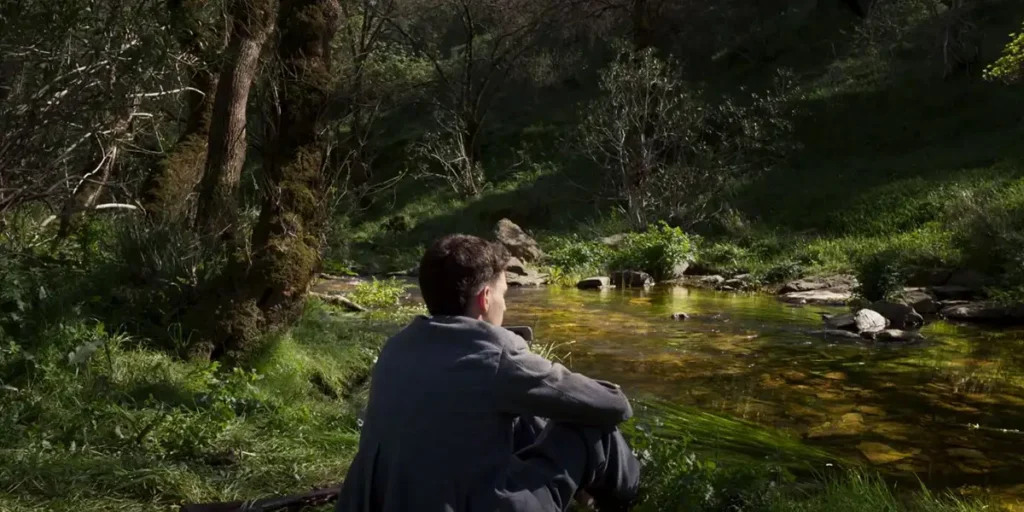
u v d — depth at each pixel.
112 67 6.20
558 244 20.34
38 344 5.59
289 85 7.13
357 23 27.25
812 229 18.48
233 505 3.74
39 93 6.03
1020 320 11.50
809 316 12.14
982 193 16.28
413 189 29.27
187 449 4.67
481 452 2.53
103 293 6.96
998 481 5.46
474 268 2.71
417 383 2.58
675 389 7.82
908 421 6.84
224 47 8.61
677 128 22.05
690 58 30.09
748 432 6.21
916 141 21.81
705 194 20.84
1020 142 19.39
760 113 25.19
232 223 8.38
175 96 9.95
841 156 22.41
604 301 13.86
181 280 7.01
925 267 14.18
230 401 5.49
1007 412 7.12
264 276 6.77
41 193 6.52
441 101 32.75
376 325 9.59
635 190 20.86
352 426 5.62
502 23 30.69
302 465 4.66
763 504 4.29
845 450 6.10
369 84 23.23
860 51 26.62
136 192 10.58
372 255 21.12
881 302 11.74
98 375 5.55
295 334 7.42
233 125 9.05
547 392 2.59
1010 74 18.12
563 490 2.66
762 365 8.86
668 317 12.04
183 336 6.64
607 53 33.28
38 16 5.74
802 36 28.41
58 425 4.80
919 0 26.06
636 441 4.69
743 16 31.12
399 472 2.54
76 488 4.08
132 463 4.37
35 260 7.43
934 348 9.79
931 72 24.09
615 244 18.78
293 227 6.98
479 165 29.00
